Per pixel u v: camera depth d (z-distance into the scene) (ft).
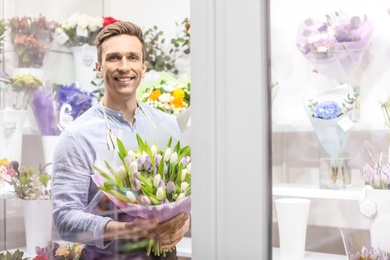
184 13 4.24
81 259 4.51
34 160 4.83
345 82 4.01
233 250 3.76
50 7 4.84
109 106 4.45
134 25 4.44
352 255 3.87
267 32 3.77
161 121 4.23
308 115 3.93
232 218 3.76
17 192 4.87
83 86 4.63
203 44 3.85
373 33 4.00
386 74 3.96
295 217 3.86
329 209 3.92
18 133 4.91
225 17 3.78
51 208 4.73
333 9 4.03
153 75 4.34
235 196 3.75
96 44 4.55
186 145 4.09
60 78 4.74
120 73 4.44
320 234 3.92
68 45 4.72
